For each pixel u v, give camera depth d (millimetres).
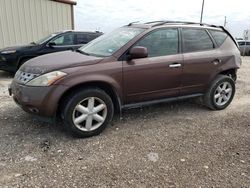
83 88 4234
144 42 4707
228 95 5879
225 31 5965
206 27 5617
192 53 5227
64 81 4004
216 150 4012
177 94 5180
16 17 12602
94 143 4145
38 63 4320
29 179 3197
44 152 3826
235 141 4328
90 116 4285
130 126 4828
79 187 3076
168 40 4984
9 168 3410
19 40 12828
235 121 5199
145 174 3355
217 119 5285
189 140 4328
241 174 3408
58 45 9750
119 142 4199
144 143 4184
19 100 4199
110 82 4336
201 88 5469
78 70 4121
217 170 3484
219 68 5578
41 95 3963
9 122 4832
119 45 4629
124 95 4574
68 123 4141
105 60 4371
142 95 4762
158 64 4758
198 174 3385
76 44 10055
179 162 3650
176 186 3137
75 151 3879
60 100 4145
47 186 3078
